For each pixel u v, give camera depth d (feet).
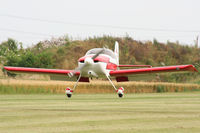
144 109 102.42
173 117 78.69
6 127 63.41
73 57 568.82
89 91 301.84
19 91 260.83
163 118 76.79
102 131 58.49
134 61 612.29
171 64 610.65
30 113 89.25
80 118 77.41
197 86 360.89
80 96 219.61
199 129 60.23
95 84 307.37
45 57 500.74
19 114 86.58
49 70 156.15
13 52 547.49
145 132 57.26
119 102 142.82
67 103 136.15
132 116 81.15
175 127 62.75
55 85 281.33
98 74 147.54
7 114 86.74
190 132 57.11
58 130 59.77
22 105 122.62
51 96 212.23
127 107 110.73
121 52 636.48
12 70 156.87
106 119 75.41
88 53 151.33
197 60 628.69
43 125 65.98
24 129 60.95
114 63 158.92
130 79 159.43
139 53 644.69
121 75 152.76
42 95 229.66
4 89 255.50
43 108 107.45
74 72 143.54
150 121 71.61
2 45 595.06
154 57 639.76
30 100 161.17
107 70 149.18
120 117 79.25
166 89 335.47
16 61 485.15
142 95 235.81
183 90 348.38
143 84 328.70
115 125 65.77
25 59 485.56
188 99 169.27
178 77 510.17
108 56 155.02
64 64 540.52
